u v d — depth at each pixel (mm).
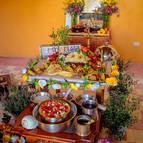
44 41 6055
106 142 2053
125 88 2775
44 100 2555
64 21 5684
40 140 2111
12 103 2666
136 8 5242
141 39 5516
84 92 3908
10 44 6281
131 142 2529
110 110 2307
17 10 5832
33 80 2199
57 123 2049
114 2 4270
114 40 5637
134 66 5480
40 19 5805
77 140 1970
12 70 5031
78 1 4430
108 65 2332
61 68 2271
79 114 2346
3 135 2047
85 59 2359
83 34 4039
